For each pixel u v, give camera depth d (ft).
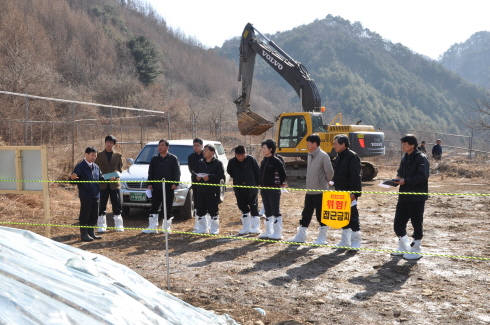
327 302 15.97
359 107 540.93
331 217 20.26
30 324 7.89
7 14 148.77
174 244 25.03
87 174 25.90
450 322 14.06
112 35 262.06
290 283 18.07
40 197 37.83
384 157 114.01
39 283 9.37
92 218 26.12
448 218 33.17
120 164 29.60
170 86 269.64
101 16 315.78
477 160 86.48
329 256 22.09
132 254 22.89
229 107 212.23
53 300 8.93
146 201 31.78
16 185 23.97
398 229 21.81
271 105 376.68
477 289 17.11
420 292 16.84
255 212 27.61
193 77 339.36
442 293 16.69
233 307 15.53
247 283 18.10
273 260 21.45
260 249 23.67
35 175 23.76
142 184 31.76
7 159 23.99
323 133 57.47
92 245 24.88
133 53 248.32
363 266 20.34
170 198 28.12
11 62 109.60
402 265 20.42
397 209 21.80
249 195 27.07
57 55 196.34
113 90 192.75
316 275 19.06
